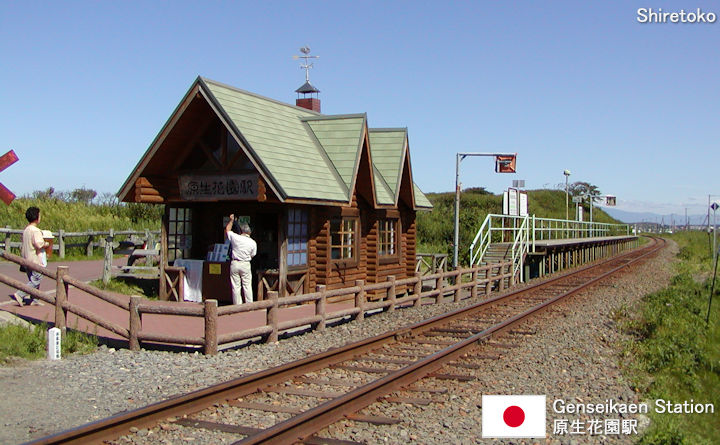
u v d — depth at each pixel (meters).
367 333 12.86
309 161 16.50
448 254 28.00
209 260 16.19
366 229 18.77
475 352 11.25
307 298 12.47
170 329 12.30
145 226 34.34
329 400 7.36
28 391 8.16
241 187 14.80
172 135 15.27
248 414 7.35
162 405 6.97
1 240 24.94
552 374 9.98
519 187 29.03
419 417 7.47
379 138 20.58
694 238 72.81
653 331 14.09
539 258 28.95
